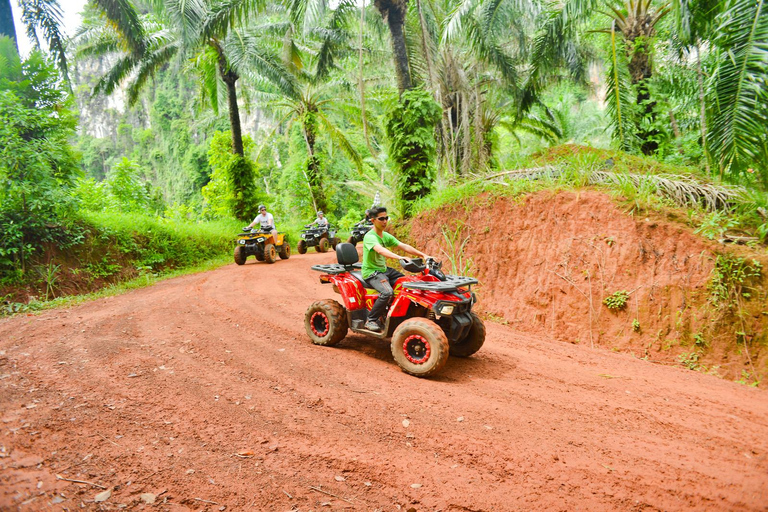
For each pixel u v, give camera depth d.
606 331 6.05
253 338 5.54
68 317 6.57
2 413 3.38
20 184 8.17
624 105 10.24
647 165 8.02
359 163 26.56
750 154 6.50
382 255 4.96
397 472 2.82
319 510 2.44
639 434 3.45
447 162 12.30
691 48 9.84
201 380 4.14
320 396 3.88
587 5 9.91
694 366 5.28
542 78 13.02
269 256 13.58
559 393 4.22
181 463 2.82
